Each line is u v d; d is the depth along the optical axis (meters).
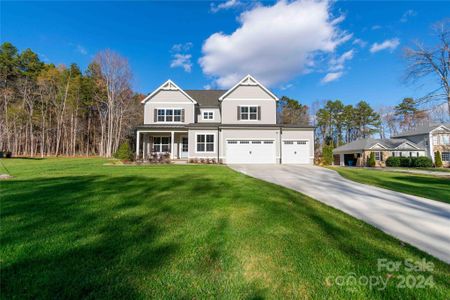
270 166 15.70
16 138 32.25
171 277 2.30
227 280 2.28
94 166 14.27
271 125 18.28
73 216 4.07
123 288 2.10
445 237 3.70
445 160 28.72
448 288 2.27
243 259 2.70
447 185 9.41
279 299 2.04
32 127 34.19
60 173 10.23
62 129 36.06
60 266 2.42
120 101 33.72
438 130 29.19
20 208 4.48
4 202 4.92
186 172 11.22
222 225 3.80
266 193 6.41
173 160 17.86
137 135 18.19
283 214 4.49
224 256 2.76
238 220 4.07
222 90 24.20
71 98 35.03
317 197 6.53
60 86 34.69
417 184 9.62
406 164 26.52
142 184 7.45
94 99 36.38
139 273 2.34
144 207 4.75
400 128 40.81
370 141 30.14
